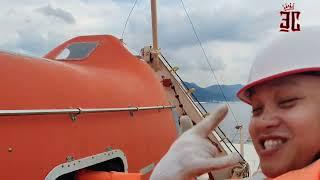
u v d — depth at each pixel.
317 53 0.52
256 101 0.56
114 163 1.79
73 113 1.50
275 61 0.54
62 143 1.41
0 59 1.28
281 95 0.53
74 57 2.24
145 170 2.03
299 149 0.51
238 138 3.40
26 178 1.24
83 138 1.54
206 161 0.59
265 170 0.55
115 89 1.91
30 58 1.44
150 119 2.20
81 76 1.69
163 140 2.33
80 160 1.49
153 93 2.36
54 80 1.47
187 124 0.75
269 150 0.53
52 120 1.39
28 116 1.28
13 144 1.21
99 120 1.67
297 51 0.52
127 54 2.34
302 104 0.52
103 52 2.28
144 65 2.45
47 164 1.33
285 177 0.50
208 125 0.64
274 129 0.53
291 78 0.52
